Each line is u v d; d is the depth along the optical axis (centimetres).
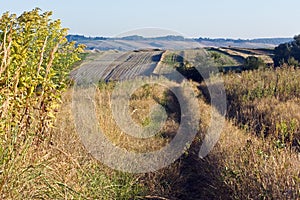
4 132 443
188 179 821
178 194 739
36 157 477
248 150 738
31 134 476
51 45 590
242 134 973
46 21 586
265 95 1648
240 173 663
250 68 3012
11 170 411
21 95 520
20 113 517
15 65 516
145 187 701
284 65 2211
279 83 1766
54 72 586
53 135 634
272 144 782
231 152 788
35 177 432
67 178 513
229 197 669
